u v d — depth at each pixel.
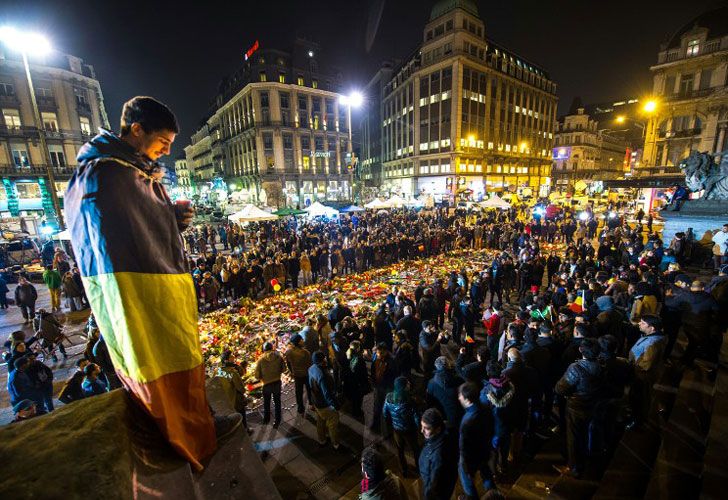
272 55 53.41
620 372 4.42
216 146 76.31
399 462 4.81
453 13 48.78
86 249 1.26
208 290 11.64
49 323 8.34
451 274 9.90
